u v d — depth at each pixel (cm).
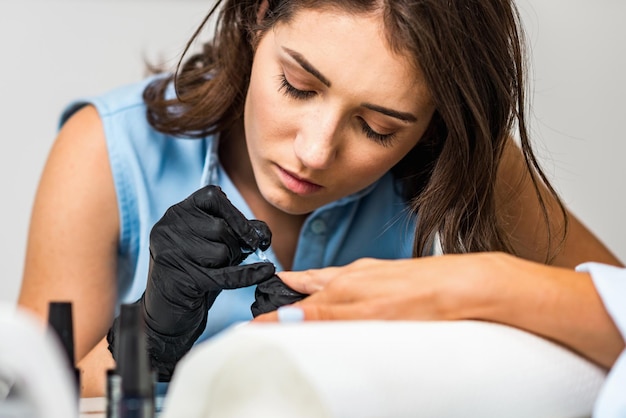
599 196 189
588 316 69
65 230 111
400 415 54
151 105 117
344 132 90
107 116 116
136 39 175
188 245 82
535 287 69
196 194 84
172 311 84
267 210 118
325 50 84
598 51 186
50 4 171
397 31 83
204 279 81
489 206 103
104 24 173
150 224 116
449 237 101
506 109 100
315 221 117
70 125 119
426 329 62
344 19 83
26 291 112
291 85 88
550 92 185
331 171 93
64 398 45
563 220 127
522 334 68
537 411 63
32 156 172
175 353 87
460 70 90
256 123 93
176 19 176
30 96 172
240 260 86
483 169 100
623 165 189
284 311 67
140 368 51
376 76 85
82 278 112
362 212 122
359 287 71
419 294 70
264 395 54
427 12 85
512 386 61
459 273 71
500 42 95
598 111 187
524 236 127
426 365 57
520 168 123
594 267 72
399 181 122
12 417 45
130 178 115
